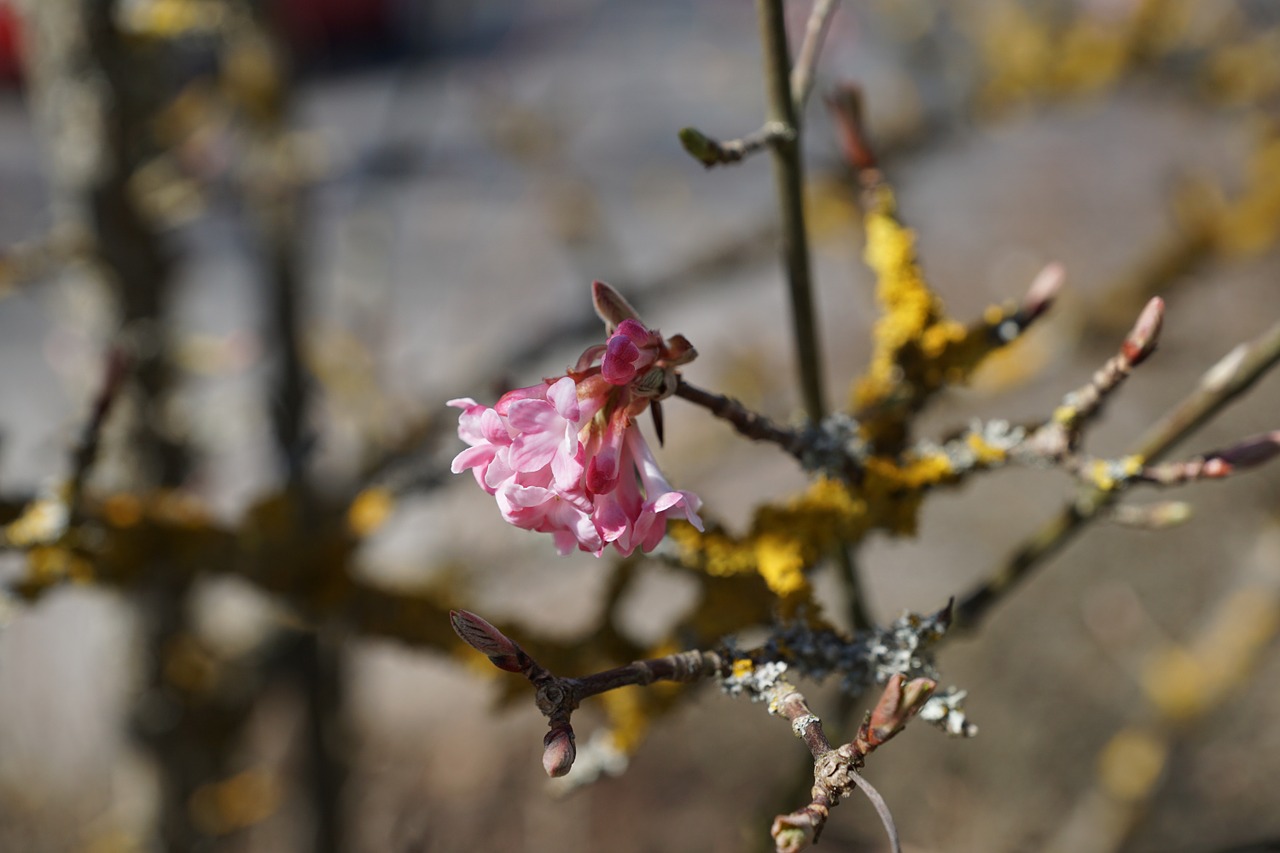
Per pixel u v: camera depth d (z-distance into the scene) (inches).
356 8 370.9
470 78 159.0
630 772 200.5
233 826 130.4
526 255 245.3
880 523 58.7
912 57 150.6
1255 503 209.2
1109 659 205.2
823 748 40.3
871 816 188.4
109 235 104.5
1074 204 275.0
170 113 111.3
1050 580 219.3
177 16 103.7
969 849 181.8
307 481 91.7
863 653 49.3
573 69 342.6
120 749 123.0
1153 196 270.1
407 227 294.5
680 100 338.0
